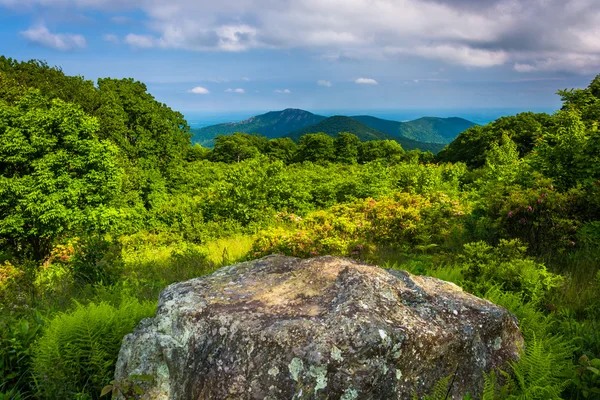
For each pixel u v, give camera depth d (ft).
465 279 17.61
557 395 8.63
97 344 10.77
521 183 30.53
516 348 10.14
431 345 8.68
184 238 61.16
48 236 63.46
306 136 298.15
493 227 25.50
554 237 23.12
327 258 12.98
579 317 14.40
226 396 8.38
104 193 66.33
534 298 14.74
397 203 45.32
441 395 8.13
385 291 10.09
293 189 73.51
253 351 8.67
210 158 296.51
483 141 181.47
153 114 140.26
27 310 16.87
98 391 10.24
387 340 8.24
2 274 30.66
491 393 8.16
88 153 63.57
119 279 22.72
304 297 10.55
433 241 31.73
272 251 30.09
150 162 128.67
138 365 9.64
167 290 11.86
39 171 58.70
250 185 69.62
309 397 7.97
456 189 71.10
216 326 9.52
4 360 10.91
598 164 27.14
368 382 7.97
